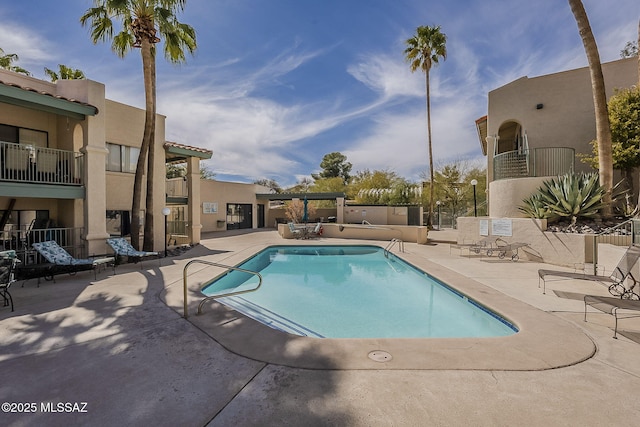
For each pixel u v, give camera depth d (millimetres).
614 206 10703
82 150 9297
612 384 2871
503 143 17016
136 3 9914
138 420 2385
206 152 15664
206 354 3512
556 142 13719
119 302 5559
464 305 6359
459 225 13570
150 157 11258
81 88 9359
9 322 4531
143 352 3566
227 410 2508
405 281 9305
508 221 11125
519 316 4773
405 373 3080
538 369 3148
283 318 6070
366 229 18203
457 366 3211
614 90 11734
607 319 4621
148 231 11195
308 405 2566
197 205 15617
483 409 2500
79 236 9773
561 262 9195
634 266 5535
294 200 27688
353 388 2812
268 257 13422
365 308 6723
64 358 3418
